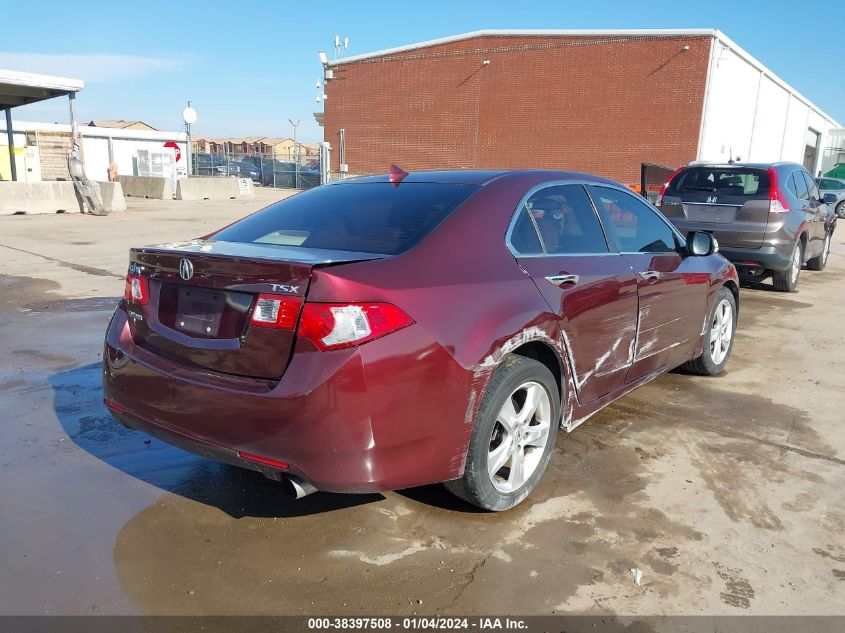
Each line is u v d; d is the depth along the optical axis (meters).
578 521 3.09
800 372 5.48
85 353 5.56
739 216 8.36
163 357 2.90
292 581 2.63
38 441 3.85
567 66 27.09
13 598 2.49
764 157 33.16
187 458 3.68
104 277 9.13
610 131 26.58
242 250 2.89
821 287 9.71
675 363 4.64
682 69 24.77
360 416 2.47
